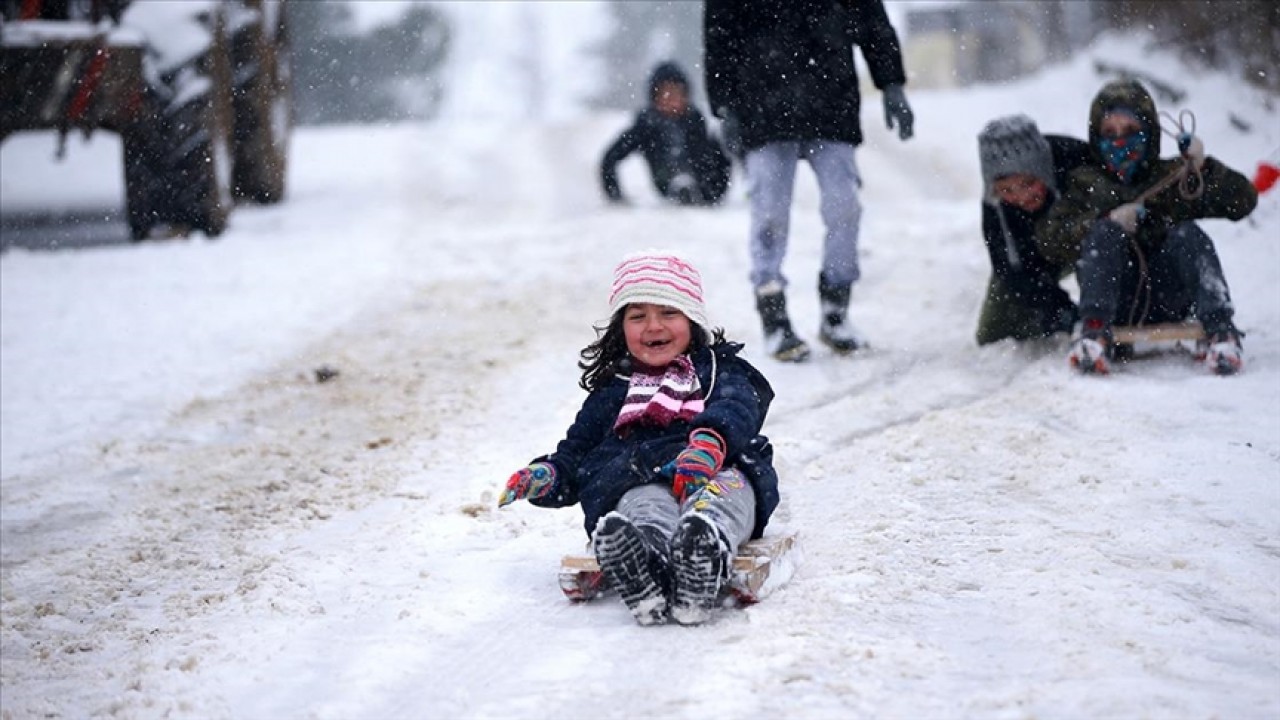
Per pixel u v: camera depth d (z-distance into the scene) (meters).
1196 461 15.77
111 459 20.08
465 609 12.43
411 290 31.31
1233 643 10.86
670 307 12.70
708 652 10.88
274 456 19.61
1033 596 11.98
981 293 26.95
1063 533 13.73
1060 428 17.67
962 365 21.45
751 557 11.82
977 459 16.53
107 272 34.03
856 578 12.49
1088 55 48.66
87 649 12.61
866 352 22.83
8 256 36.47
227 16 43.28
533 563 13.74
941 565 12.92
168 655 12.02
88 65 35.41
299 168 55.97
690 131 45.12
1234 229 24.80
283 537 15.68
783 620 11.48
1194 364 19.95
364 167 55.66
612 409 12.99
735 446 12.03
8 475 19.55
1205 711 9.38
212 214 39.03
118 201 46.97
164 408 22.77
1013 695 9.71
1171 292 20.25
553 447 18.52
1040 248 20.77
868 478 16.06
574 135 64.12
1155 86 35.44
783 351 22.34
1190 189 20.03
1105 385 19.17
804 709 9.66
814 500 15.33
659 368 12.90
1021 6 72.38
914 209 38.59
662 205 44.50
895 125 22.25
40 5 36.75
